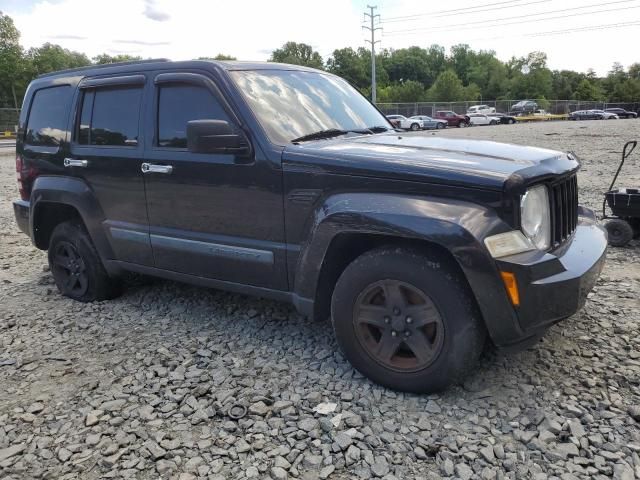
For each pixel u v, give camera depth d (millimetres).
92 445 2781
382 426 2818
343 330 3230
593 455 2537
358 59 98250
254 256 3570
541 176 2912
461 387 3145
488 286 2734
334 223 3098
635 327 3801
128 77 4199
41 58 72188
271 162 3383
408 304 3021
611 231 5938
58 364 3691
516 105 58344
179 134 3879
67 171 4625
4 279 5668
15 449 2762
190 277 4016
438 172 2877
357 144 3477
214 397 3158
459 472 2461
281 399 3111
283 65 4227
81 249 4719
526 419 2812
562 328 3820
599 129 28734
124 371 3543
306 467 2553
